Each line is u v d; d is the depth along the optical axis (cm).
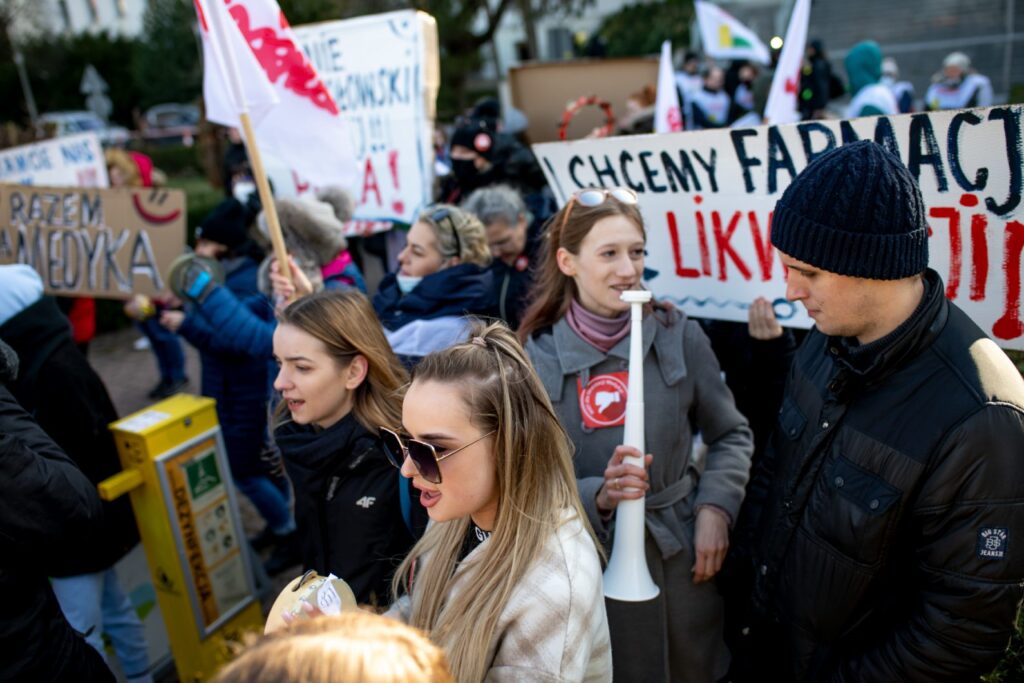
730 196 211
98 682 185
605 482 174
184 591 261
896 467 134
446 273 254
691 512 199
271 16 272
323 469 180
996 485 124
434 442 125
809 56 813
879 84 674
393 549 183
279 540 368
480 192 304
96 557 234
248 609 285
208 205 988
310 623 79
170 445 253
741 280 218
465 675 121
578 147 235
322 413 185
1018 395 128
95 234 351
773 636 167
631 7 2281
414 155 359
